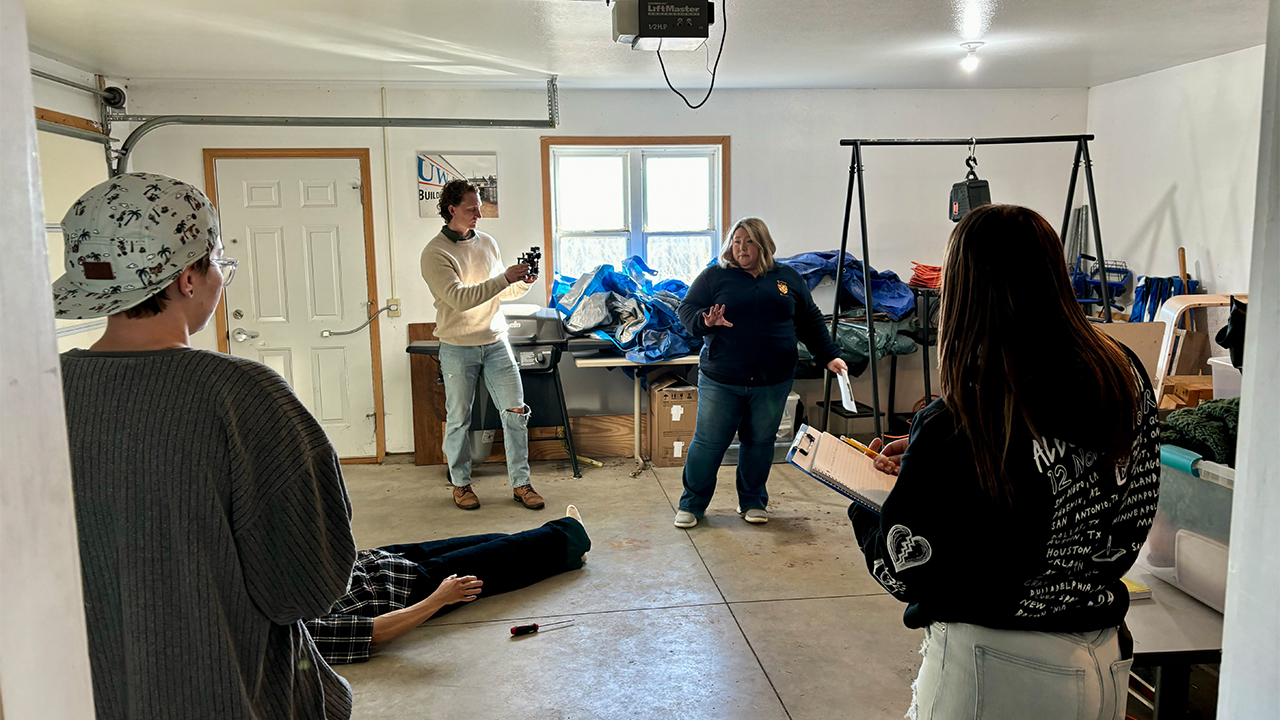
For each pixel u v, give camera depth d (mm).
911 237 5520
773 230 5402
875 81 5078
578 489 4582
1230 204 4418
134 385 996
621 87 5102
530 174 5152
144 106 4734
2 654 347
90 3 3049
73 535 401
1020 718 1136
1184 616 1738
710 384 3807
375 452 5211
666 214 5426
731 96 5258
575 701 2498
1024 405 1052
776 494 4457
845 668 2664
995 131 5488
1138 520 1148
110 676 1013
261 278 4996
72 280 1019
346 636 2709
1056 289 1090
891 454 1516
